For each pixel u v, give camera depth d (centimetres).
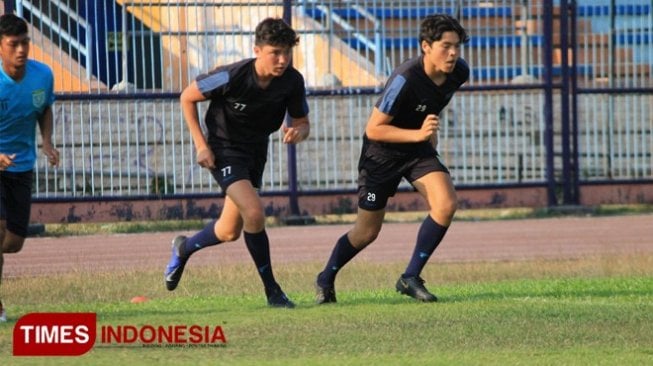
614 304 3397
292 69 3372
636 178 7319
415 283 3522
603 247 5706
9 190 3400
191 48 6712
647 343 2745
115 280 4434
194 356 2612
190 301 3678
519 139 7169
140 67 6688
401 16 7138
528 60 7262
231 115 3356
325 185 7006
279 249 5791
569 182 7244
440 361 2520
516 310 3256
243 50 6750
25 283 4397
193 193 6794
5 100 3275
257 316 3197
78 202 6662
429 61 3391
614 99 7281
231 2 6744
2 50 3222
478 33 7231
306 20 6969
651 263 4825
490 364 2488
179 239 3634
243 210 3347
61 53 6625
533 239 6116
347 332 2903
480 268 4803
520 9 7388
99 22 6631
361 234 3581
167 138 6756
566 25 7138
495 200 7144
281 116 3425
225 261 5238
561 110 7206
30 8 6625
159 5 6675
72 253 5706
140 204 6731
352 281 4406
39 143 6631
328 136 6994
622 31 7275
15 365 2523
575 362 2506
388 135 3409
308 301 3666
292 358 2572
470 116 7112
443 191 3494
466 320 3075
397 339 2802
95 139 6675
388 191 3562
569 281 4181
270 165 6938
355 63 7081
